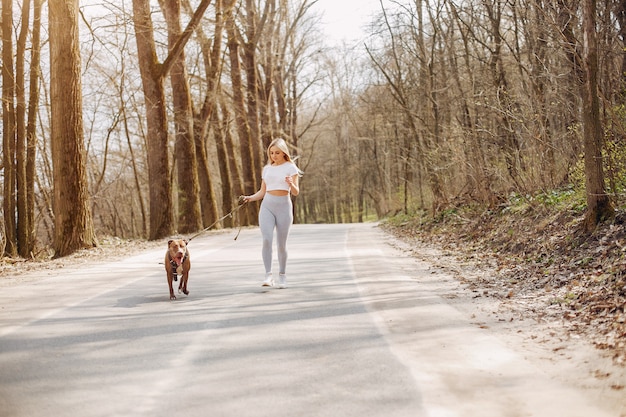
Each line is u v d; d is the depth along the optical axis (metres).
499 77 19.27
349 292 8.59
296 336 6.04
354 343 5.75
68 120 16.17
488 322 6.65
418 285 9.27
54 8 16.05
